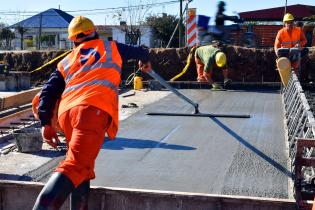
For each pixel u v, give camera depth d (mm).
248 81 12875
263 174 5066
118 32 30469
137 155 5844
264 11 24562
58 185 3146
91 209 3863
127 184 4773
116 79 3609
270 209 3555
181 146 6270
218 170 5215
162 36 31391
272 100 10062
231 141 6512
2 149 6258
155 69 13461
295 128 5902
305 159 3777
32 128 6926
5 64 13719
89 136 3309
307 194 3939
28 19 40406
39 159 5762
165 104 9625
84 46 3693
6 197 3943
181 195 3670
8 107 8195
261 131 7102
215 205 3625
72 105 3406
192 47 13094
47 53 14406
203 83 12445
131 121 7930
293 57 10219
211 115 8281
